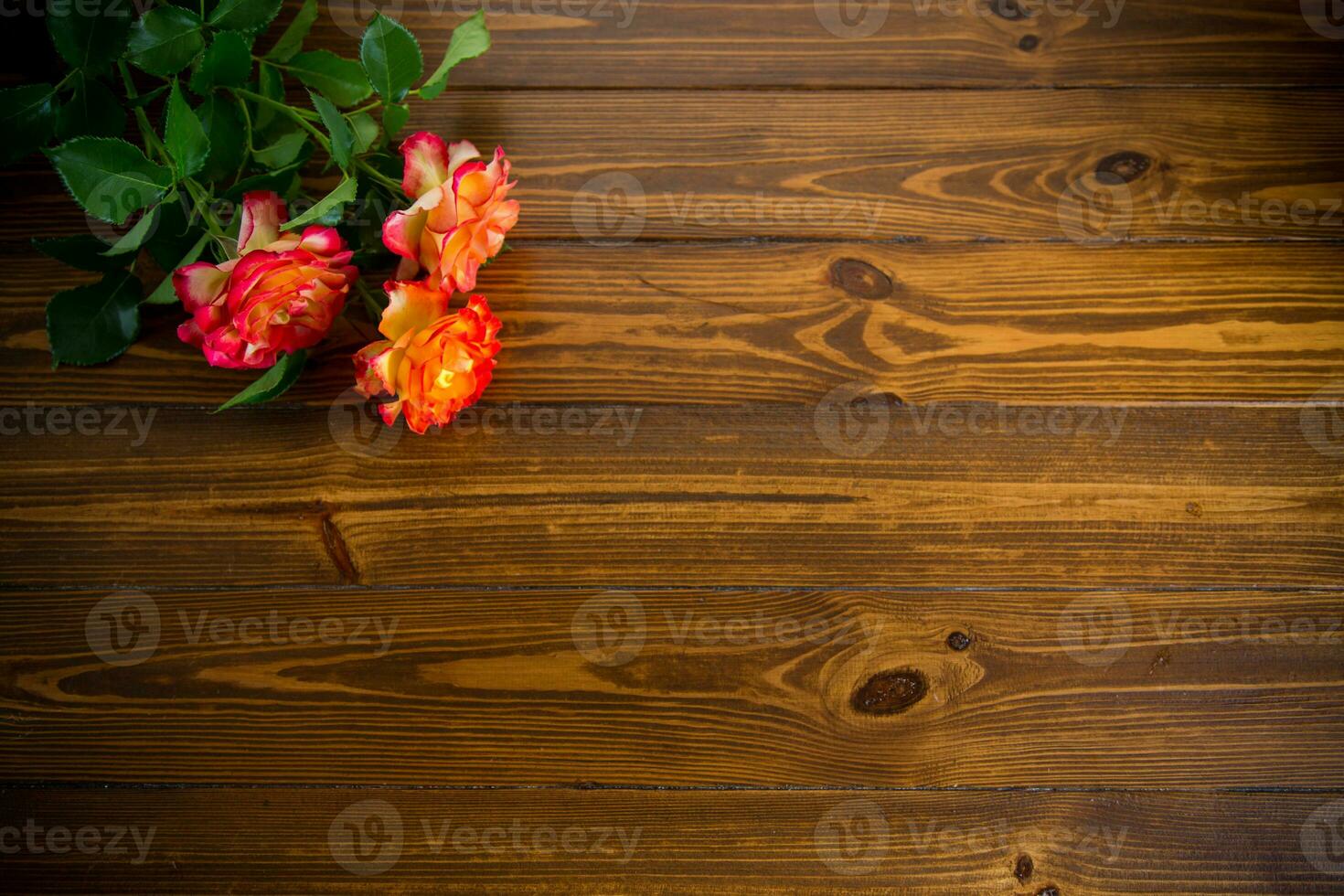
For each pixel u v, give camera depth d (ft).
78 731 2.24
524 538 2.26
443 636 2.26
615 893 2.24
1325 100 2.31
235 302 1.95
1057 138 2.31
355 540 2.26
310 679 2.25
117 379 2.26
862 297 2.29
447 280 2.03
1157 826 2.25
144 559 2.25
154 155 2.18
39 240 2.27
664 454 2.27
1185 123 2.31
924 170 2.30
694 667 2.26
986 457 2.27
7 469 2.25
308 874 2.24
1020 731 2.26
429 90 2.10
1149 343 2.28
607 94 2.31
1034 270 2.29
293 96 2.30
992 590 2.27
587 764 2.25
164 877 2.23
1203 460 2.27
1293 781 2.25
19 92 2.03
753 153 2.30
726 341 2.28
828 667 2.26
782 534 2.27
